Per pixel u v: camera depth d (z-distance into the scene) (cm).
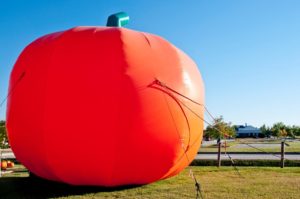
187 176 1070
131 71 782
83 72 771
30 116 791
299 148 2762
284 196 778
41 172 851
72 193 806
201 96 910
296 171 1218
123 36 823
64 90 764
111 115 752
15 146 855
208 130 3041
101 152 756
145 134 771
